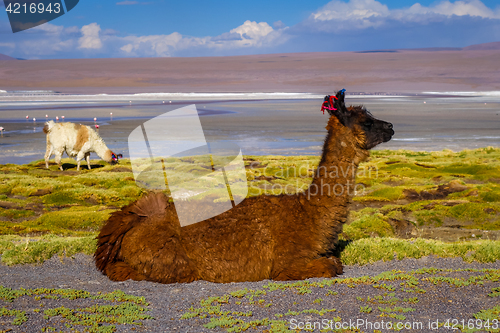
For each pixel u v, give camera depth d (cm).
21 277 706
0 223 1359
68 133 2666
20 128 5381
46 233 1255
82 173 2600
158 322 510
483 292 605
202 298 589
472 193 1886
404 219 1438
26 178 2281
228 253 651
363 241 944
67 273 735
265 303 568
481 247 877
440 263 811
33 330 477
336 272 696
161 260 649
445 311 544
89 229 1411
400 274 680
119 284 654
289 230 659
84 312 532
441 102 11531
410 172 2562
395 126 6006
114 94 17588
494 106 9944
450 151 3491
